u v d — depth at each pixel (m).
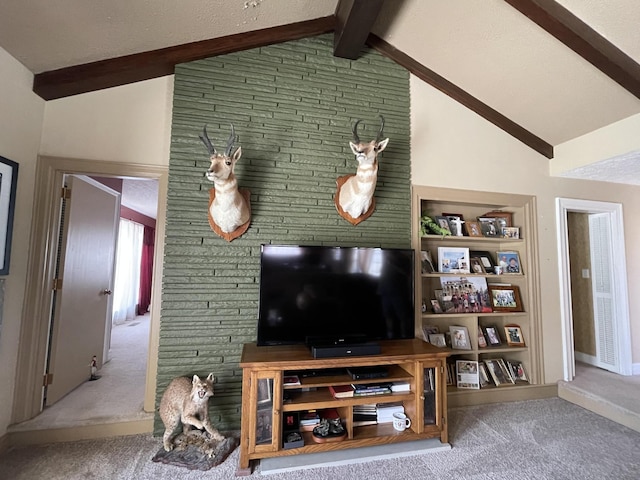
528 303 3.02
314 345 2.08
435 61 2.72
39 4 1.70
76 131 2.29
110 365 3.42
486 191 2.99
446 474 1.84
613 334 3.37
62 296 2.52
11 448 2.00
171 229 2.29
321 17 2.52
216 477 1.80
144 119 2.39
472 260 3.14
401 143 2.78
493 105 2.94
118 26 1.97
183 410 1.98
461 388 2.79
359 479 1.79
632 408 2.42
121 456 1.95
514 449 2.10
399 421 2.12
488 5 2.12
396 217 2.72
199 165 2.35
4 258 1.91
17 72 2.00
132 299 6.74
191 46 2.33
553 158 3.17
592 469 1.90
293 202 2.50
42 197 2.22
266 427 1.89
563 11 1.97
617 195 3.41
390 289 2.28
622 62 2.06
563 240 3.14
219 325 2.31
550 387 2.95
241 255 2.38
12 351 2.05
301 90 2.58
